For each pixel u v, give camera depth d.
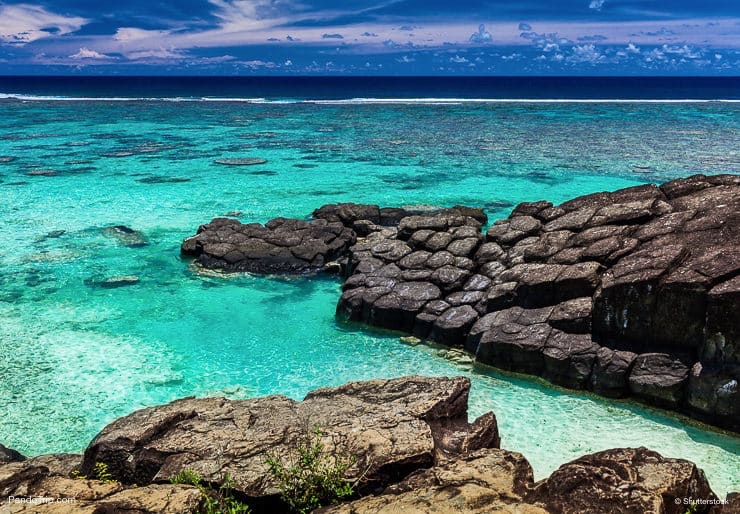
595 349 12.36
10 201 26.61
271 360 13.73
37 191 28.44
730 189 15.23
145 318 15.78
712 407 10.83
